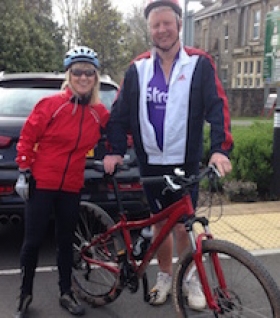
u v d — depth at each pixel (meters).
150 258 3.06
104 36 28.77
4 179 3.97
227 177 6.62
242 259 2.58
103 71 29.47
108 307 3.46
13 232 5.02
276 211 5.78
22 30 21.22
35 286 3.77
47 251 4.50
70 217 3.21
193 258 2.75
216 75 3.10
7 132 4.00
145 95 3.12
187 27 6.80
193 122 3.12
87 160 4.09
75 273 3.53
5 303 3.48
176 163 3.19
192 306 2.94
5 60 20.80
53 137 3.00
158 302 3.45
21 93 4.50
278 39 6.36
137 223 3.11
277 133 6.39
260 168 6.54
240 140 6.70
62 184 3.08
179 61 3.05
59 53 26.28
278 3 30.58
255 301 2.58
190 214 2.77
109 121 3.24
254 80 32.88
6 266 4.14
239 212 5.72
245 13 33.97
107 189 4.14
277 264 4.19
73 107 3.01
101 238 3.34
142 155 3.28
